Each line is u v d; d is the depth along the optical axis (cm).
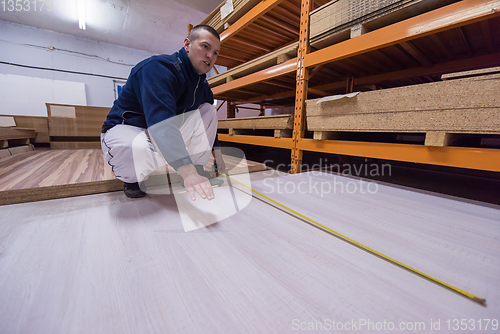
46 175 128
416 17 106
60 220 82
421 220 86
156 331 37
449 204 104
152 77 86
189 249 63
